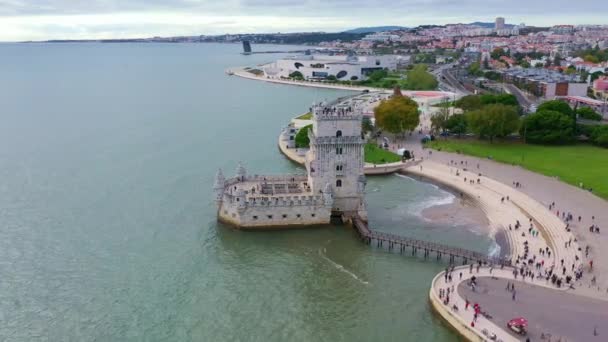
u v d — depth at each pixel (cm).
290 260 9988
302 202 11200
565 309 7769
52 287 8956
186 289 8900
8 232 11181
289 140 18462
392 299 8631
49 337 7612
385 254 10275
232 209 11269
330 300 8619
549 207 12138
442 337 7638
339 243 10738
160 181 14662
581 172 14850
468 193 13775
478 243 10694
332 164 11394
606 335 7100
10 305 8406
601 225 11106
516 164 16000
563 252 9856
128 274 9400
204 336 7638
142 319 8044
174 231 11238
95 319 8038
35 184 14450
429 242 10331
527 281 8712
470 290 8350
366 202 13238
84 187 14162
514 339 7006
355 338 7631
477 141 19188
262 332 7750
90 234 11081
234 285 9050
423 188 14475
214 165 16425
